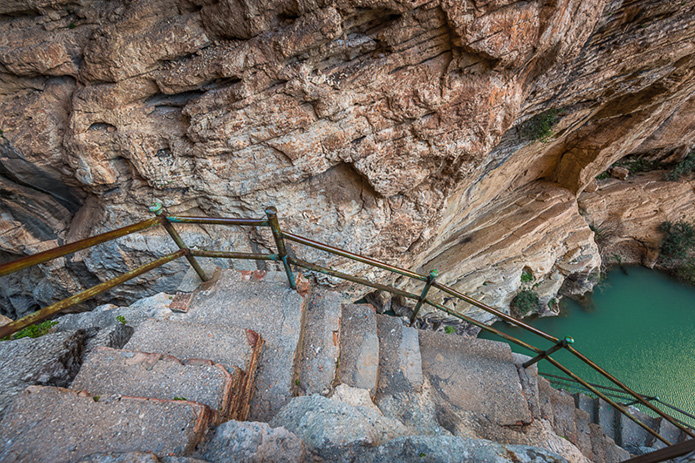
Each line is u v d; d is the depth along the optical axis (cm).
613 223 1223
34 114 465
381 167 547
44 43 417
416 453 167
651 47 528
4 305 769
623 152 1018
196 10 411
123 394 178
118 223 573
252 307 267
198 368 190
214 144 484
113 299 712
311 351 259
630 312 1148
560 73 545
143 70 434
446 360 297
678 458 121
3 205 560
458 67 457
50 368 194
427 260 1030
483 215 1112
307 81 441
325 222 616
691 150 1168
